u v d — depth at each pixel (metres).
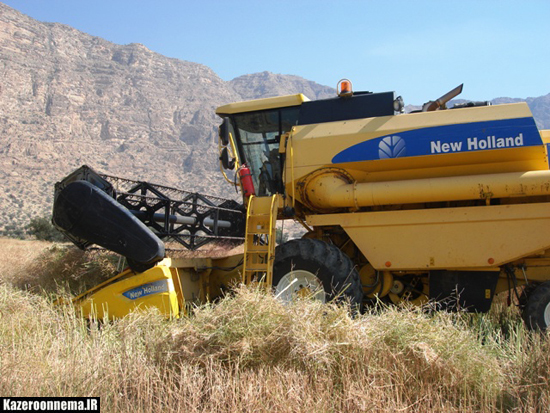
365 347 4.29
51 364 4.22
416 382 4.08
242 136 8.14
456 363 4.17
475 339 4.70
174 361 4.35
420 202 6.68
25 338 4.87
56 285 7.98
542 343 4.67
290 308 4.66
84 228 6.71
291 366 4.21
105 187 6.95
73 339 5.06
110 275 8.33
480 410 3.80
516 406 3.95
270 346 4.36
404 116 6.85
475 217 6.47
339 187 6.84
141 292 6.54
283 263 6.75
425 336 4.41
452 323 5.25
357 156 6.85
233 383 3.90
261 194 8.09
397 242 6.73
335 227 7.25
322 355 4.18
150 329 5.31
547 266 6.71
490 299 6.55
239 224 9.22
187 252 8.55
